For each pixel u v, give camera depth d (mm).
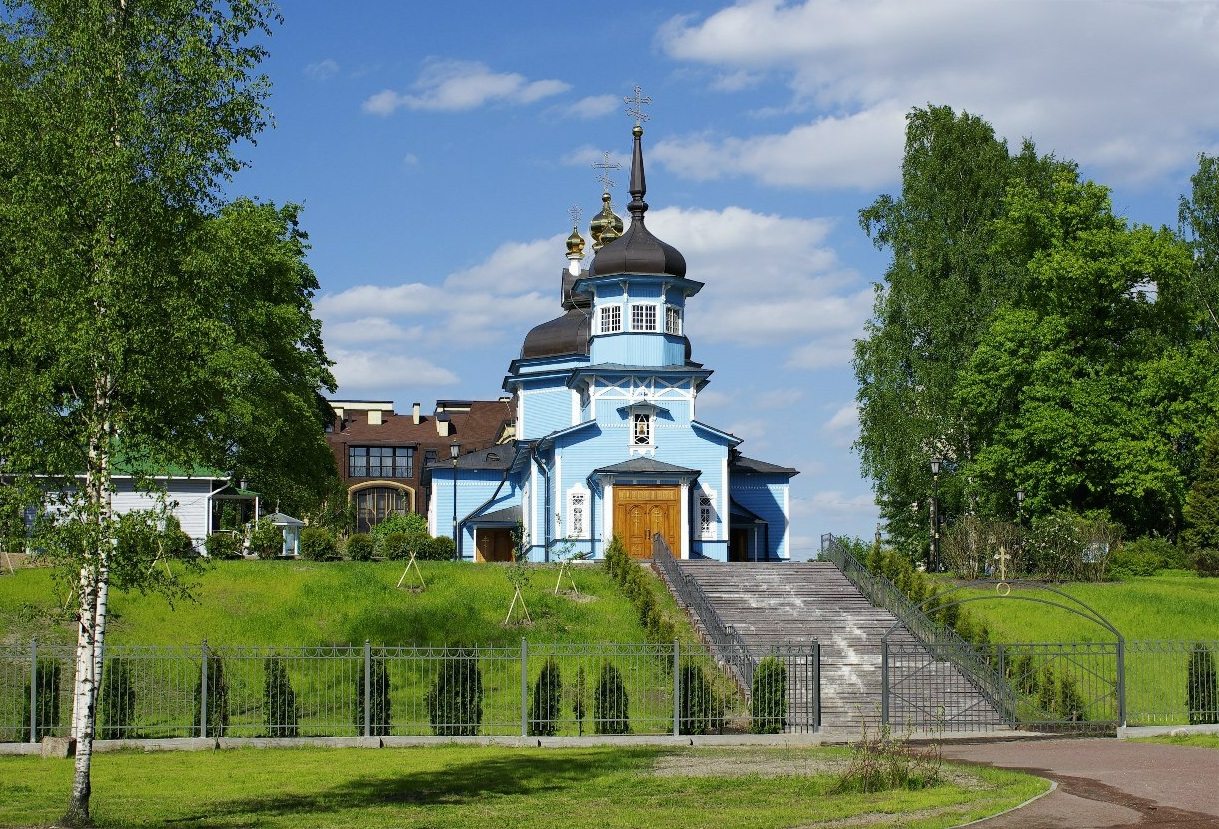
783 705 28281
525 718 27047
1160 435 52281
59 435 17953
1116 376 52406
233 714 29750
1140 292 55500
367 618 37125
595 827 16469
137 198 18625
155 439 18562
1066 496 53469
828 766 22516
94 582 17625
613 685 28000
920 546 60250
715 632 35375
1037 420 51750
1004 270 57062
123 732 26875
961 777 20516
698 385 53750
